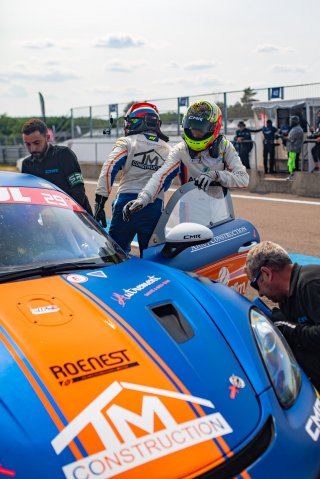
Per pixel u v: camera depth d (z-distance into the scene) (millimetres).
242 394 2154
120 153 4719
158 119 4891
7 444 1756
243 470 1900
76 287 2656
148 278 2859
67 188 4938
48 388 1952
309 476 2025
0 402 1886
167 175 4230
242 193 14312
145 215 4703
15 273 2756
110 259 3098
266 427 2072
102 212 4867
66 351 2139
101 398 1943
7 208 3197
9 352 2100
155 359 2189
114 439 1816
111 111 22625
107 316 2412
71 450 1763
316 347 2947
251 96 17141
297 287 3043
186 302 2650
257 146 17188
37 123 4750
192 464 1819
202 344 2363
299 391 2354
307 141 13992
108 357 2143
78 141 24453
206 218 4043
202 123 4039
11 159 33969
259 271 3111
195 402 2035
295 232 8961
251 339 2465
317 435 2174
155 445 1832
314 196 13312
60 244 3082
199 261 3758
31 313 2367
